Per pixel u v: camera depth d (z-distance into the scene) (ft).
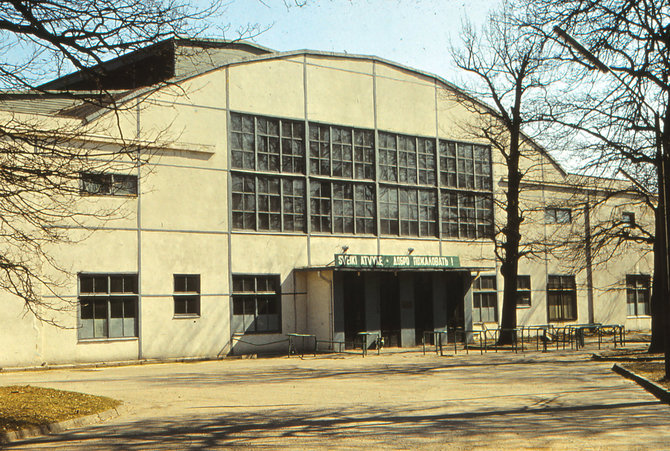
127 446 34.35
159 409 47.88
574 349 103.96
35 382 64.59
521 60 101.65
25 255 76.69
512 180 107.76
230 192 96.84
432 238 118.01
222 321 94.73
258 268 98.73
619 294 143.74
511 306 106.42
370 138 112.06
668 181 58.08
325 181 106.63
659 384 54.49
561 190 134.21
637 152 55.01
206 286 93.66
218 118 96.12
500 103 106.83
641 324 148.15
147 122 89.20
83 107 90.38
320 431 38.01
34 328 78.74
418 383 62.64
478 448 32.63
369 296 106.32
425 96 119.14
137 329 87.30
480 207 124.98
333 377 68.85
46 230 49.44
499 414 43.60
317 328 102.58
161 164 90.63
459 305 117.50
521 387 58.39
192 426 40.29
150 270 88.94
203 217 94.02
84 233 83.56
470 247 122.93
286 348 100.78
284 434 37.17
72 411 43.57
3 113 76.38
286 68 103.55
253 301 98.37
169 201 91.09
